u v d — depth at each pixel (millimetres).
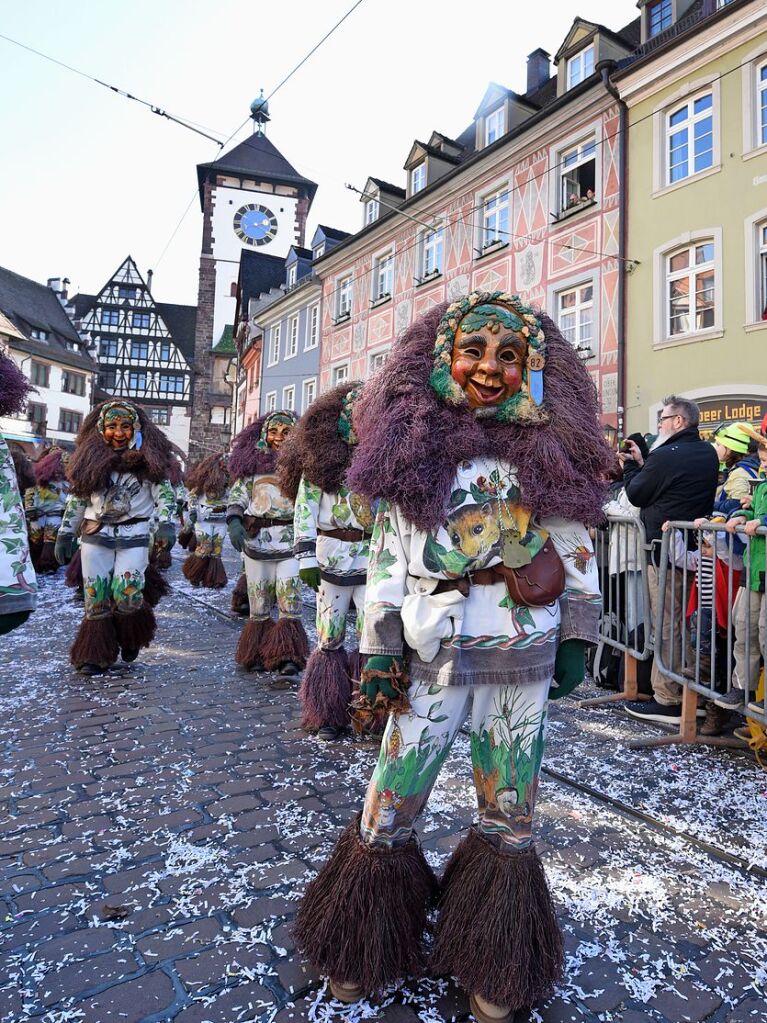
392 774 1639
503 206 17672
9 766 3123
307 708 3602
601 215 14766
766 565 2953
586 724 3857
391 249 21750
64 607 7578
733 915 2027
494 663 1600
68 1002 1627
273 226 54188
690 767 3180
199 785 2928
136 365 63500
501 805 1661
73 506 4797
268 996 1663
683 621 3555
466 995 1687
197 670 5004
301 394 27609
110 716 3873
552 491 1604
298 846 2402
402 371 1639
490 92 18531
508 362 1610
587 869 2264
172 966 1766
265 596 5008
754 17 12047
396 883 1667
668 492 4078
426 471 1560
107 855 2326
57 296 62000
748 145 12289
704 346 12891
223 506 9297
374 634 1596
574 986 1722
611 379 14430
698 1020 1618
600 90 14547
